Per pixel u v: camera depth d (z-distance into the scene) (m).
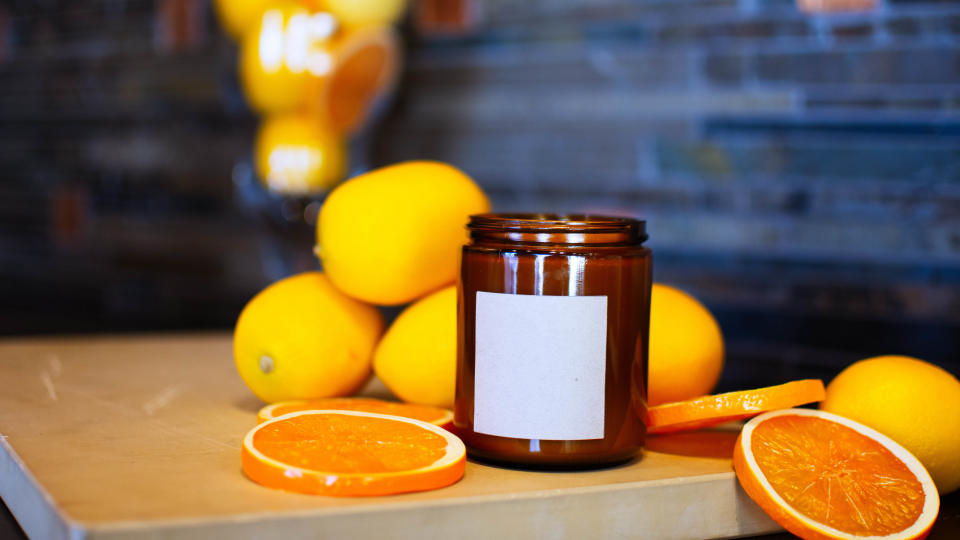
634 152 1.16
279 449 0.51
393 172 0.66
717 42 1.09
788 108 1.05
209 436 0.60
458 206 0.66
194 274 1.58
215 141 1.52
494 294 0.54
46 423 0.63
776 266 1.07
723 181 1.10
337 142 1.24
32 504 0.50
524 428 0.54
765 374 1.08
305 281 0.69
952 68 0.95
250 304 0.68
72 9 1.69
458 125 1.29
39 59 1.75
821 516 0.50
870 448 0.56
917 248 0.99
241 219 1.50
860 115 1.01
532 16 1.22
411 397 0.66
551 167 1.22
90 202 1.71
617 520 0.51
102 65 1.67
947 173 0.97
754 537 0.55
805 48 1.04
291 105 1.21
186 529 0.43
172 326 1.53
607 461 0.55
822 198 1.04
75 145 1.72
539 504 0.49
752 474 0.52
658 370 0.63
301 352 0.65
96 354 0.91
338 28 1.17
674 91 1.13
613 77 1.17
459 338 0.57
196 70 1.54
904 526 0.50
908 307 1.00
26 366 0.84
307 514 0.45
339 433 0.54
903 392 0.59
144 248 1.64
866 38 1.00
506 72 1.25
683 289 1.14
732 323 1.10
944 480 0.60
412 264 0.64
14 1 1.77
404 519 0.47
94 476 0.50
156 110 1.60
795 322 1.06
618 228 0.54
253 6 1.21
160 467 0.53
